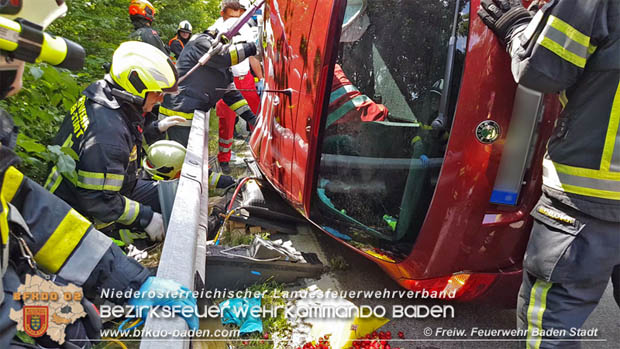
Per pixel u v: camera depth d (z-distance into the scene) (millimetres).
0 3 1067
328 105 2775
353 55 2717
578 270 1919
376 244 2746
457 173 2359
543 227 2029
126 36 6277
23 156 2594
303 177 2971
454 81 2324
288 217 3900
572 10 1773
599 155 1833
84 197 2584
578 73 1828
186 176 2820
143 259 3012
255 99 5867
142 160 3814
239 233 3758
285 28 3363
